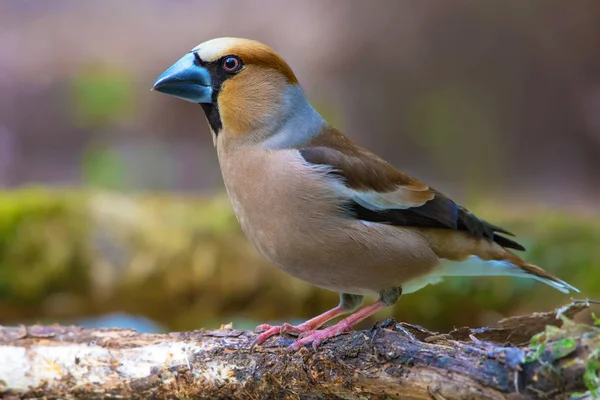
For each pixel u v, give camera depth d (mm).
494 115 20297
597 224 11406
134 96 20469
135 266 11367
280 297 11430
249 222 7227
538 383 5359
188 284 11445
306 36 21406
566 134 20312
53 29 22031
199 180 18438
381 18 20797
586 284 10914
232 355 6719
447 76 20594
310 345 6570
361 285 7297
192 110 20547
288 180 6945
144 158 18594
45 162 19469
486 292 11086
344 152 7355
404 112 20531
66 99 20234
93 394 6867
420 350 5973
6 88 20594
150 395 6828
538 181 19281
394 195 7207
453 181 19359
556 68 20359
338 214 6965
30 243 11266
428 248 7273
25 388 6918
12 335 7160
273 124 7270
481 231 7426
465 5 20344
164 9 22656
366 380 6152
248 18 22016
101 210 11539
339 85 21078
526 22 20141
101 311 11758
